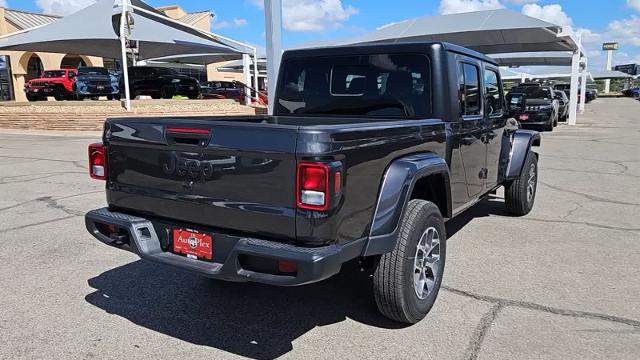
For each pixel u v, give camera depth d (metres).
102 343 3.39
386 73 4.44
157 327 3.62
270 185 2.89
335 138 2.83
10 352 3.25
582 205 7.26
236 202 3.02
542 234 5.79
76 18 21.39
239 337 3.48
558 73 38.12
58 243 5.46
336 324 3.66
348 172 2.93
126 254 5.15
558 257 4.99
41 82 24.23
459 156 4.42
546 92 20.11
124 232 3.50
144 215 3.54
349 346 3.34
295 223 2.83
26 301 4.03
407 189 3.32
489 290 4.20
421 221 3.49
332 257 2.80
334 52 4.73
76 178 9.30
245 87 27.19
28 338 3.44
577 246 5.34
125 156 3.55
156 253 3.38
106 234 3.64
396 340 3.41
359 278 4.50
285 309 3.91
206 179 3.12
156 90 24.03
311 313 3.84
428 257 3.74
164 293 4.21
